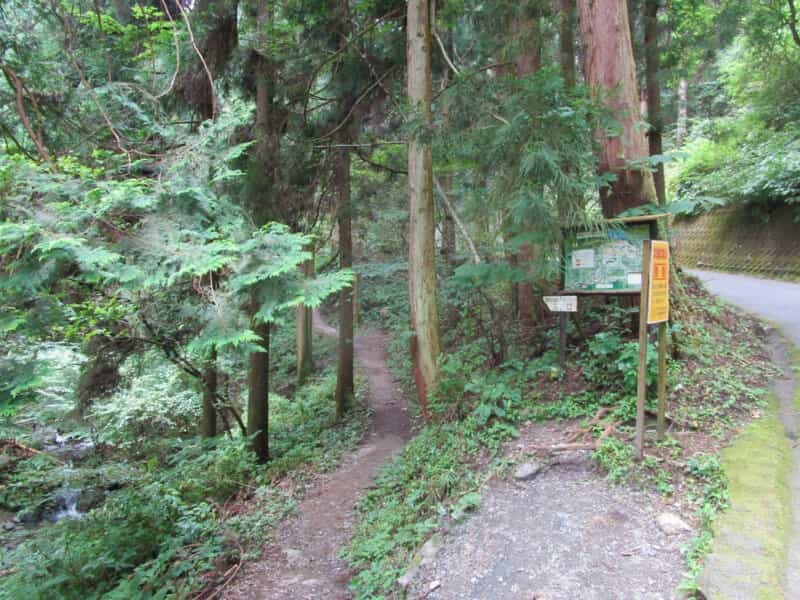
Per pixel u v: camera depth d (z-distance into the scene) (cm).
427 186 705
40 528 693
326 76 985
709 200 546
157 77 716
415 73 689
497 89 584
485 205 572
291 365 1656
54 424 971
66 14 534
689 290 819
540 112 491
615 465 400
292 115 855
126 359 639
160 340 565
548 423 500
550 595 294
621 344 534
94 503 784
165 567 467
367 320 1900
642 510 355
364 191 1054
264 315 342
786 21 1163
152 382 1016
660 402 424
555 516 366
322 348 1753
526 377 584
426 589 332
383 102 934
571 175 498
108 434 984
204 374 864
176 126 539
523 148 492
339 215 1001
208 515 584
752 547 298
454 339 868
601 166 600
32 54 492
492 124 571
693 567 289
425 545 384
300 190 868
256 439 835
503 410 529
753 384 531
